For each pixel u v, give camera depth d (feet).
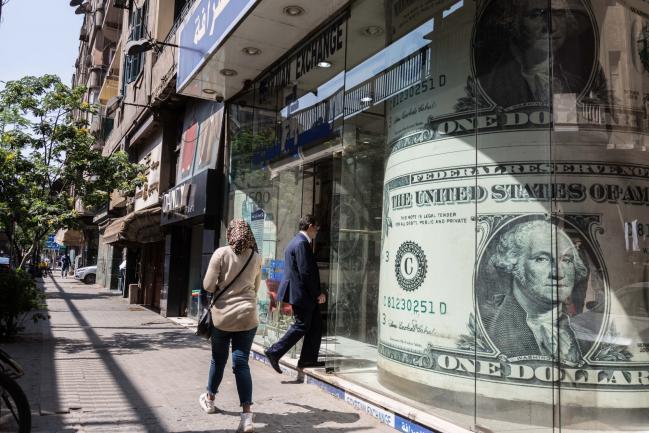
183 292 47.34
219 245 34.99
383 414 16.03
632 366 13.42
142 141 62.64
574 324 13.52
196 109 43.37
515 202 14.30
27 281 32.35
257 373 22.84
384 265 18.02
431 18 16.80
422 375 15.87
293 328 20.83
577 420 13.34
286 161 27.37
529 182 14.12
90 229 132.16
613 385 13.37
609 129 13.88
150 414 16.66
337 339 20.43
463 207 15.23
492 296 14.48
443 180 15.78
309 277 20.95
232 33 24.58
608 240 13.62
